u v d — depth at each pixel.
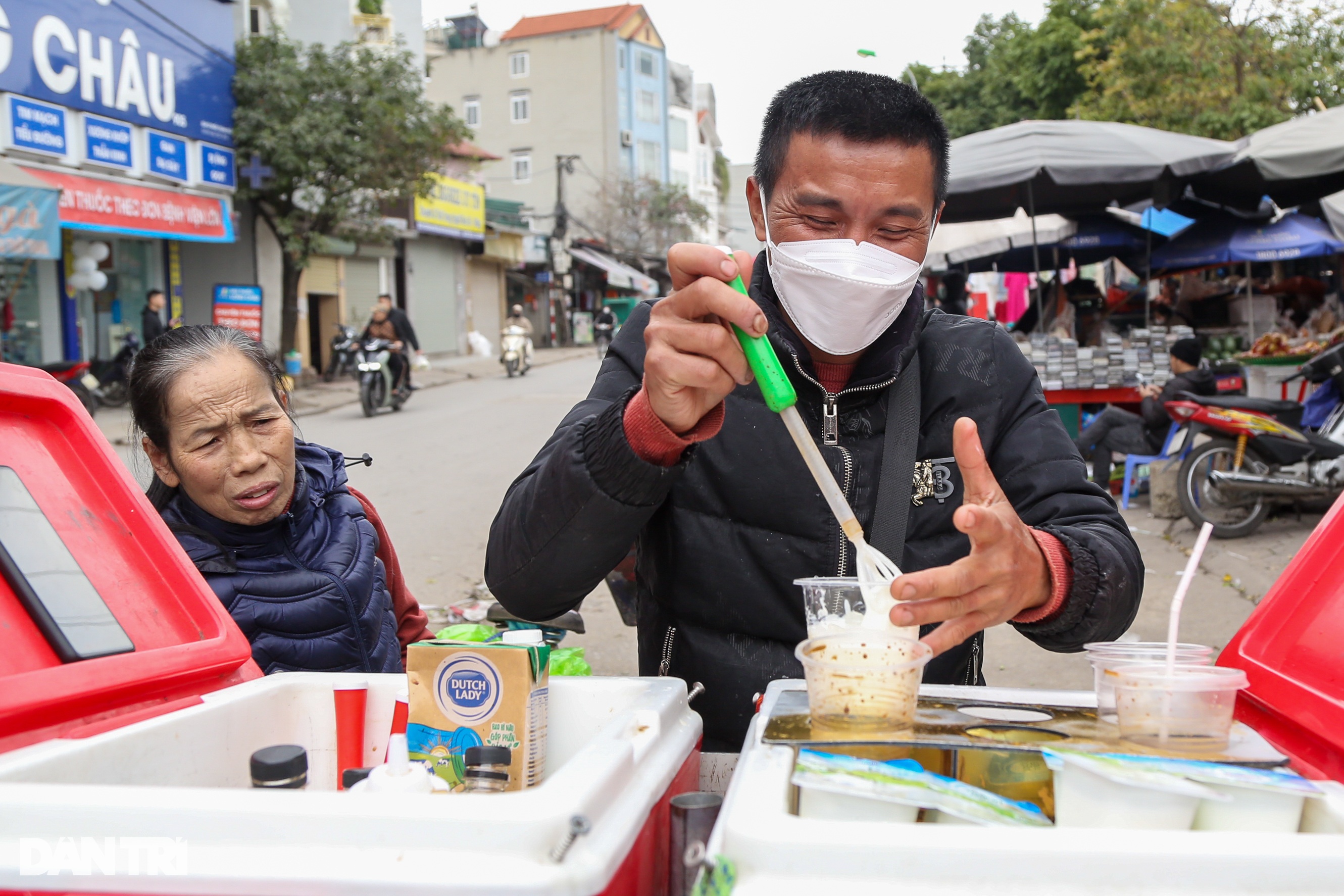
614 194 39.47
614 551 1.35
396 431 12.05
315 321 19.61
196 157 13.75
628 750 0.88
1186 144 8.02
